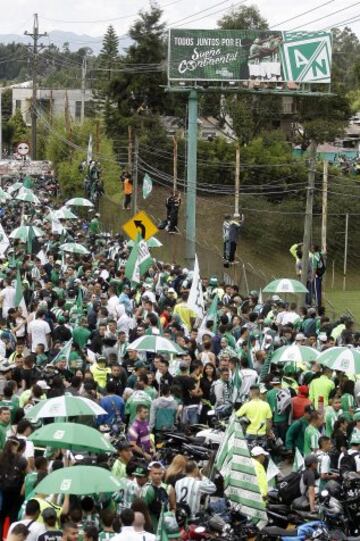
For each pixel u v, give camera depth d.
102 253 87.06
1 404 39.06
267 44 126.88
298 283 64.94
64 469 28.11
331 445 38.06
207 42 124.06
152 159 175.25
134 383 43.72
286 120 195.12
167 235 117.62
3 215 115.88
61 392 39.41
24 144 166.75
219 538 29.67
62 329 53.34
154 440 40.06
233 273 105.94
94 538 26.16
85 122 179.75
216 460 33.66
